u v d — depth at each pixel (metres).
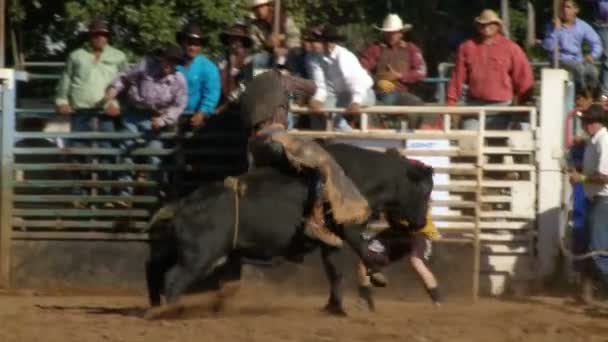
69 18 34.44
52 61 36.47
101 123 28.20
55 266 28.31
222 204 22.41
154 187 28.09
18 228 28.38
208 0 34.28
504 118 27.80
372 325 21.47
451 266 27.12
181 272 22.33
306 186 22.73
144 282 28.14
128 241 28.23
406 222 24.31
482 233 27.59
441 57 39.44
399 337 20.25
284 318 22.52
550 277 27.50
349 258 27.02
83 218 28.30
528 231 27.52
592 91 30.39
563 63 29.95
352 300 26.64
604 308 25.05
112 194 28.23
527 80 27.98
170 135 27.92
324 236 22.72
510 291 27.59
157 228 23.16
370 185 23.44
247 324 21.39
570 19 30.06
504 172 27.58
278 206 22.55
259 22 28.03
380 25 39.56
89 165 28.17
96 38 28.58
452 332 20.78
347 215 22.53
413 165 23.88
